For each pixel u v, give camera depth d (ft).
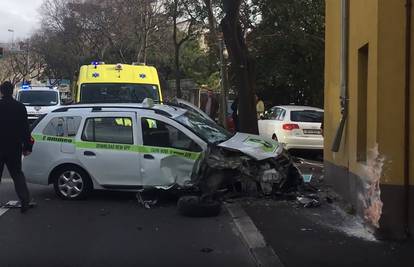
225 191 30.94
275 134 53.98
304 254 20.99
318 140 52.44
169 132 31.37
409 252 21.22
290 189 31.99
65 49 183.83
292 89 88.99
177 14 91.30
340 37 30.86
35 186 37.29
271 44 82.38
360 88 26.94
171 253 21.67
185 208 28.17
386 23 22.82
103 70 51.55
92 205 30.91
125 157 31.37
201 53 140.05
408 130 22.77
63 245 22.71
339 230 24.58
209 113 74.18
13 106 28.48
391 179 22.89
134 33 143.84
